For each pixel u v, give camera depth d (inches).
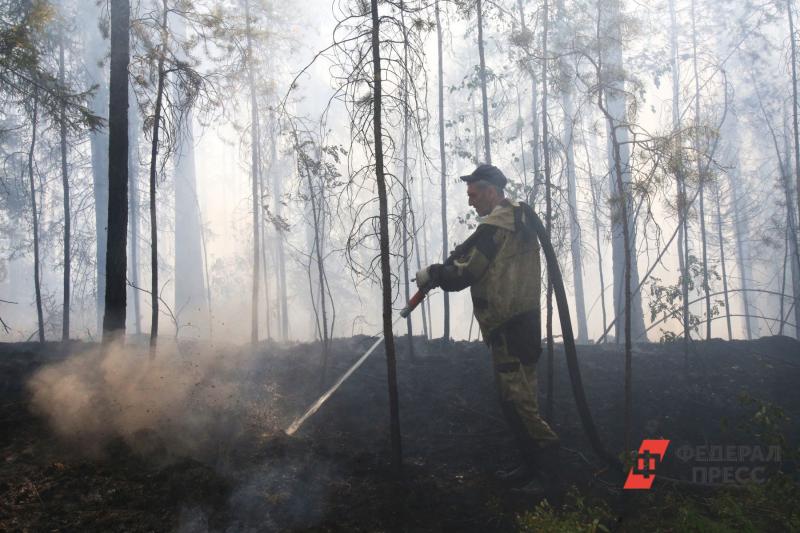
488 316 154.8
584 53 181.9
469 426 191.9
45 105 230.5
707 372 227.6
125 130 221.3
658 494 152.8
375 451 174.6
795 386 215.9
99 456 151.5
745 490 144.6
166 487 137.6
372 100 156.3
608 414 197.6
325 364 217.2
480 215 167.3
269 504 138.0
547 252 158.1
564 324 159.0
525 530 126.3
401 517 137.6
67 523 122.4
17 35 219.6
